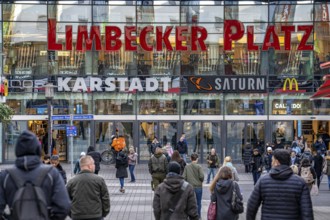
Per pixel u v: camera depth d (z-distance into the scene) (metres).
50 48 40.47
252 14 42.78
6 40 41.84
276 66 42.56
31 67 41.94
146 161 42.25
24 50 41.94
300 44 41.19
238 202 11.93
